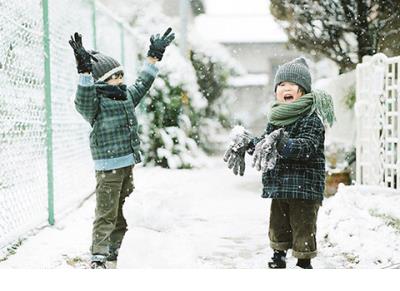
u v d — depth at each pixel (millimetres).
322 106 5375
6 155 6016
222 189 11008
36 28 7004
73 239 6551
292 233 5363
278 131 4988
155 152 15633
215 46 20719
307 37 10992
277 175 5215
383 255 5785
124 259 4328
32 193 6828
